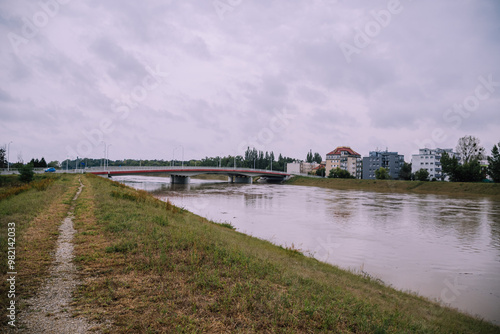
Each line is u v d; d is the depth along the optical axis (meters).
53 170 81.81
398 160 146.00
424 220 36.94
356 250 22.36
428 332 7.57
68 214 16.45
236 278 8.55
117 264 8.84
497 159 78.81
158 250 10.38
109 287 7.16
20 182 49.25
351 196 68.31
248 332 5.79
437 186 84.62
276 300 7.33
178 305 6.61
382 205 51.38
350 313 7.40
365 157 146.88
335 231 29.05
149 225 14.02
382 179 106.75
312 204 50.78
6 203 17.94
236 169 113.00
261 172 122.25
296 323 6.33
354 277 13.96
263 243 19.56
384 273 17.48
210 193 67.12
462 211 45.06
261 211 40.75
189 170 97.75
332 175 129.88
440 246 24.84
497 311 12.95
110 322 5.78
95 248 10.21
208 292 7.37
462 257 21.80
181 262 9.31
